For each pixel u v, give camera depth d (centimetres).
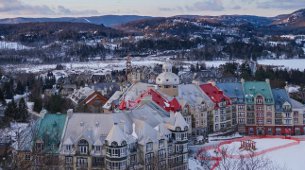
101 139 13850
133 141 14075
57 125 14462
